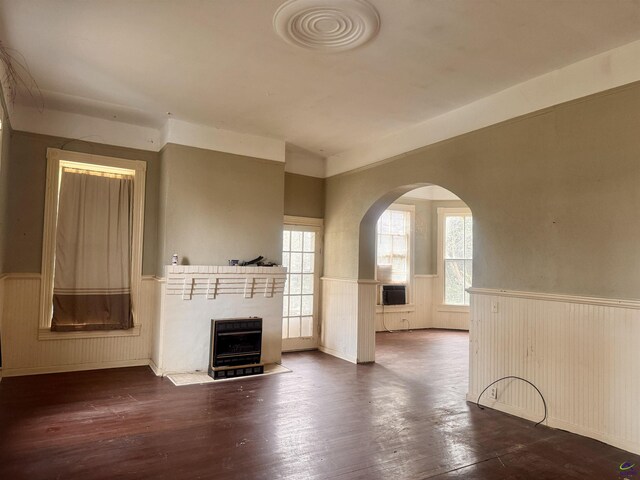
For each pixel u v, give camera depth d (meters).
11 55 3.44
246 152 5.38
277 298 5.43
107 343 4.97
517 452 2.95
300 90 4.03
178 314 4.81
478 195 4.12
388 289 8.29
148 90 4.12
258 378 4.71
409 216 8.68
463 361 5.73
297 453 2.87
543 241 3.56
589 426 3.19
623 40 3.05
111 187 5.04
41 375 4.59
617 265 3.09
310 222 6.42
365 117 4.70
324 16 2.78
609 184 3.16
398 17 2.79
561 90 3.48
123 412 3.56
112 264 5.00
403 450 2.95
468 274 8.70
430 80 3.75
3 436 3.03
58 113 4.75
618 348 3.05
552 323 3.46
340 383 4.59
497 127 3.97
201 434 3.14
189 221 4.98
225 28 2.99
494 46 3.15
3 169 3.95
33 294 4.61
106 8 2.78
